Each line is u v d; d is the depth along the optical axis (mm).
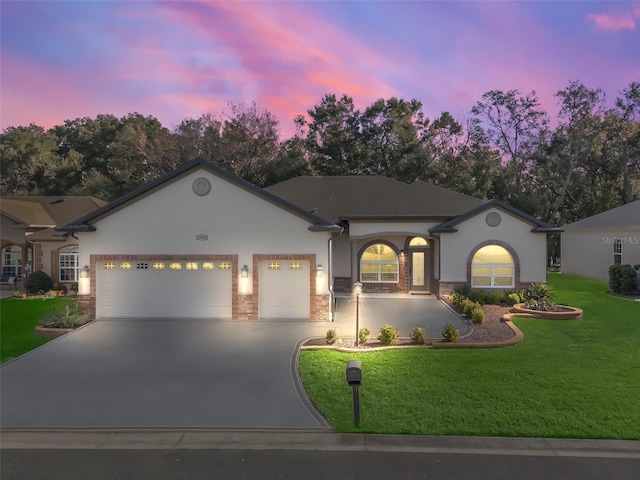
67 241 22047
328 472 5562
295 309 14727
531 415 7137
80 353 10797
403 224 19844
